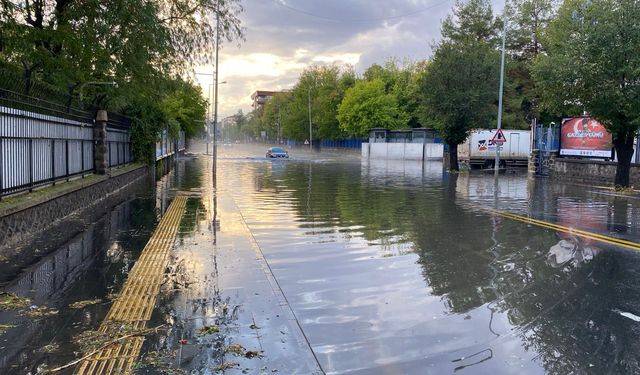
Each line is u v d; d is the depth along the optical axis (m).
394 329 5.41
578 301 6.35
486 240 10.36
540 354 4.77
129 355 4.56
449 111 33.00
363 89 70.62
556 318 5.73
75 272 7.31
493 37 52.78
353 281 7.25
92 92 18.45
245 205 15.75
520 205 16.28
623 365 4.52
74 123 14.42
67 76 14.33
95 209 14.03
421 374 4.37
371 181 26.22
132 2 13.51
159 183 23.72
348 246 9.69
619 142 21.50
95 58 14.66
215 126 24.45
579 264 8.27
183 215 13.27
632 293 6.68
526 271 7.84
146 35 14.12
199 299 6.20
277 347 4.85
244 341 4.97
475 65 32.78
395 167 40.59
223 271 7.52
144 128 25.75
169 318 5.53
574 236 10.79
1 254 8.32
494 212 14.59
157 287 6.66
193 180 25.97
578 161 26.80
